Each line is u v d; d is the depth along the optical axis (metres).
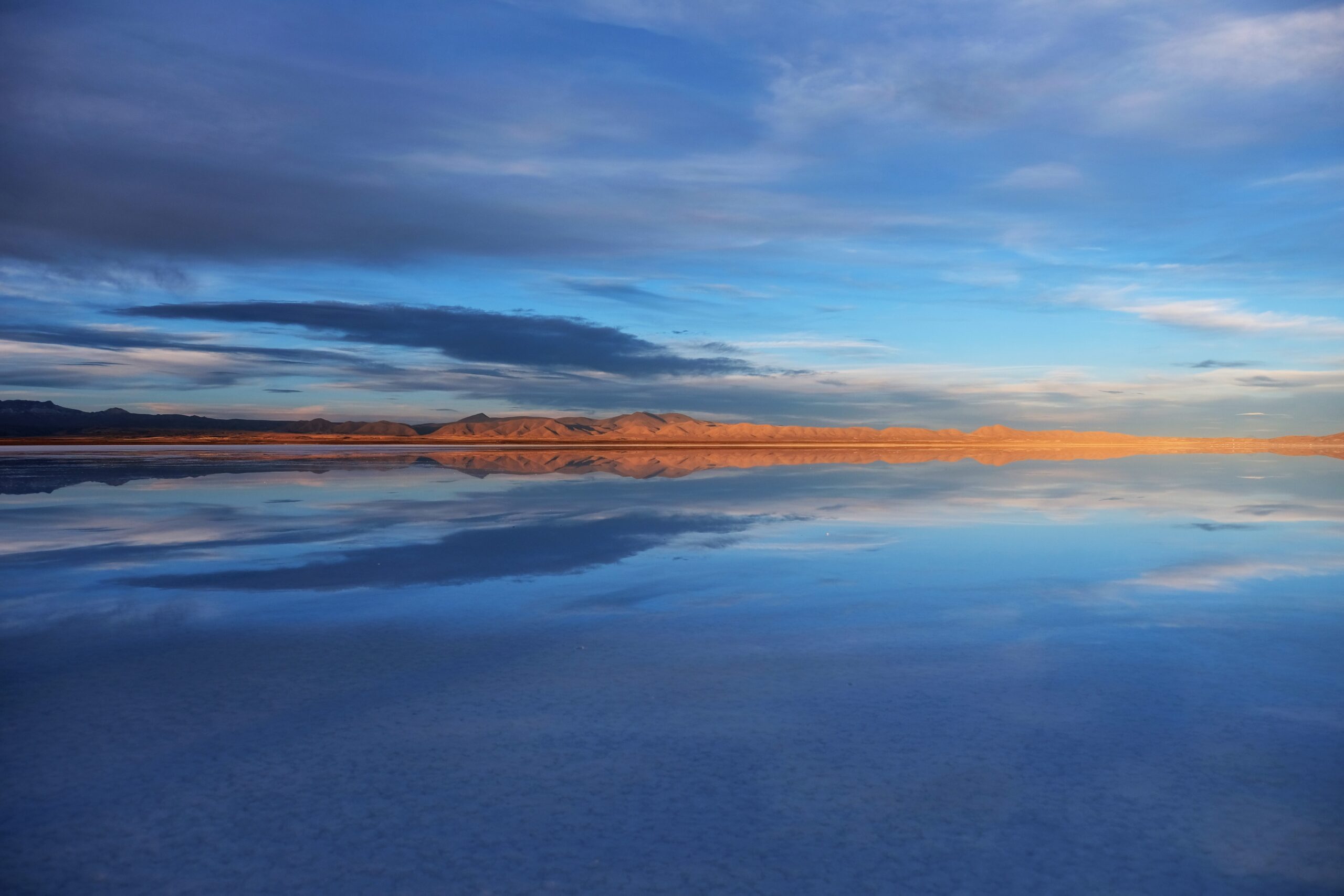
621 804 4.60
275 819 4.43
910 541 14.41
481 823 4.39
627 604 9.59
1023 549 13.58
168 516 18.33
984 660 7.32
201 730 5.72
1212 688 6.57
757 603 9.63
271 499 22.72
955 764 5.10
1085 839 4.22
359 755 5.29
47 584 10.80
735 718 5.91
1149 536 15.08
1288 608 9.38
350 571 11.62
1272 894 3.75
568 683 6.69
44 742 5.50
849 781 4.88
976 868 3.96
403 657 7.47
